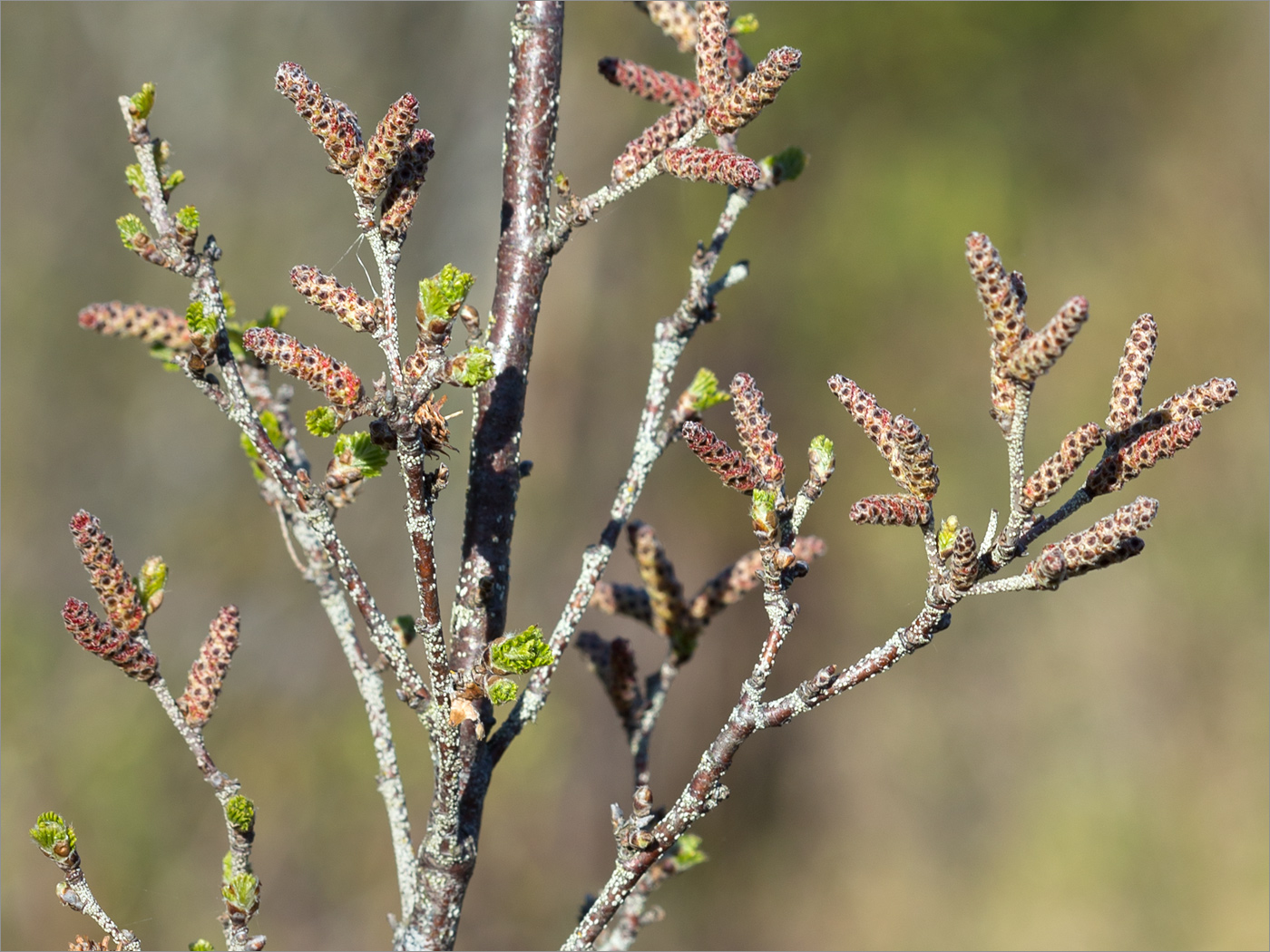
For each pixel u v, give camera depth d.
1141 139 10.31
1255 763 8.75
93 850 6.21
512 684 1.59
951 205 10.00
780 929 8.34
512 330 2.02
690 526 9.09
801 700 1.60
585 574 2.00
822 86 10.10
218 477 7.33
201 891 6.55
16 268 6.95
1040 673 9.34
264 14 7.46
